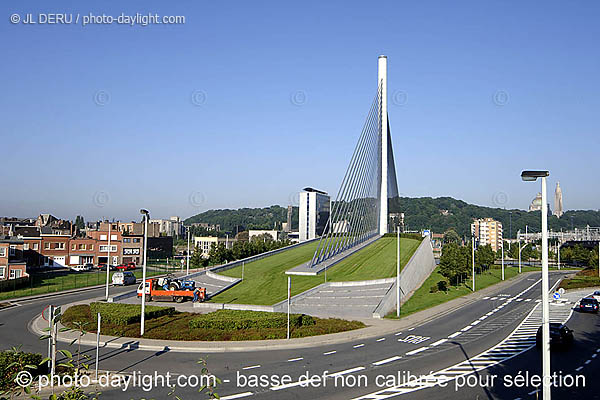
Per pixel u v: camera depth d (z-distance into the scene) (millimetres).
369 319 35969
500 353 25328
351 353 25062
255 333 28453
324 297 43531
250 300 41531
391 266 53969
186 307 39938
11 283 54594
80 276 72562
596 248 105250
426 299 48469
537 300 50562
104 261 94562
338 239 63000
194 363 22453
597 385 19438
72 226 121500
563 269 98188
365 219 70500
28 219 151750
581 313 41562
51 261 90250
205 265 82250
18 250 77438
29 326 32375
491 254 88062
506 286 64625
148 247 109562
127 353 24391
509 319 37781
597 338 30031
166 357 23609
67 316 34406
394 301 41906
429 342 28281
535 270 92250
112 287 58844
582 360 23906
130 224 115938
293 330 29469
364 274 50875
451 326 34312
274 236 165875
